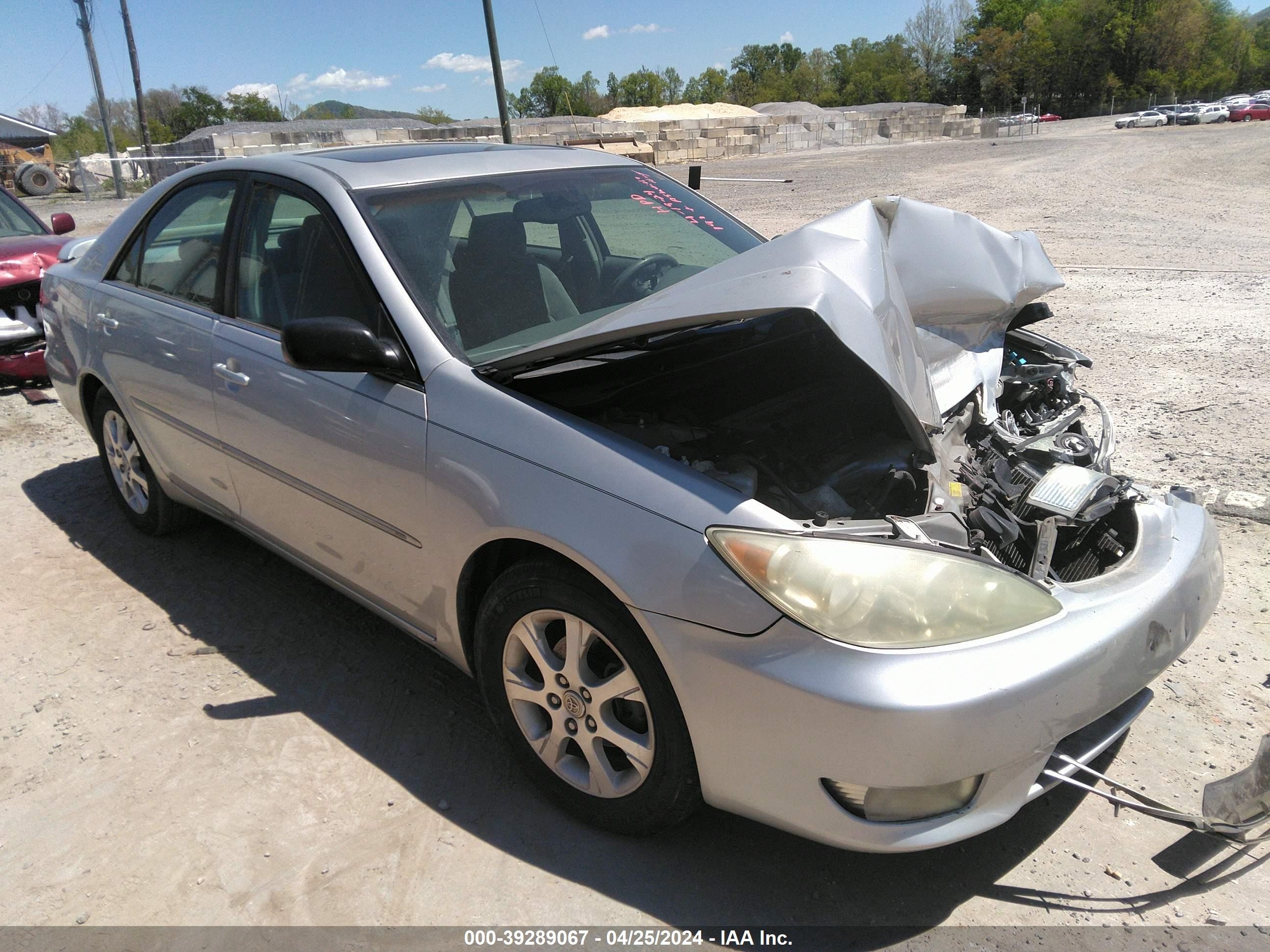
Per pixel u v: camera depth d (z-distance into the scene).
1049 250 12.19
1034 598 2.08
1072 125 63.06
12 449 5.65
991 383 3.13
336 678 3.19
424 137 32.75
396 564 2.73
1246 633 3.30
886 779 1.91
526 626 2.42
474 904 2.26
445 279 2.81
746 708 2.00
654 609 2.08
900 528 2.14
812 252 2.29
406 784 2.67
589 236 3.31
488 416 2.42
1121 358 6.75
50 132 43.34
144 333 3.62
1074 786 2.45
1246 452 4.80
